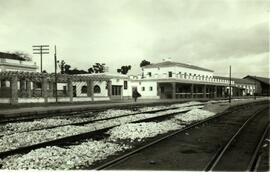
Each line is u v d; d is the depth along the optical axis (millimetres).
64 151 10219
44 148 10438
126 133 14047
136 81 63500
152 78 60938
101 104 36219
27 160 9000
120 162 8797
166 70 63562
